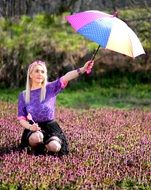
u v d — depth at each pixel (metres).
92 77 19.91
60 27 19.81
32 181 6.97
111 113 13.23
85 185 6.87
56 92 8.25
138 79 20.44
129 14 21.52
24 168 7.34
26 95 8.22
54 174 7.21
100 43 7.43
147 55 20.78
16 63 18.20
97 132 10.30
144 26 20.77
